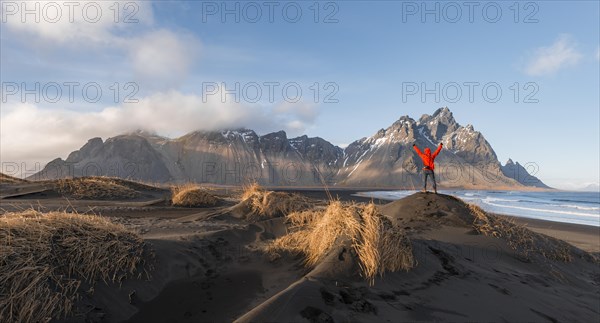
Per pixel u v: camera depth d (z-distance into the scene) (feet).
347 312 11.18
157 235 22.45
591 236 57.41
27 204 38.11
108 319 11.31
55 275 11.76
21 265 11.44
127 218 32.30
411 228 28.43
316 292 11.82
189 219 32.09
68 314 10.78
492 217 32.17
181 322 11.53
